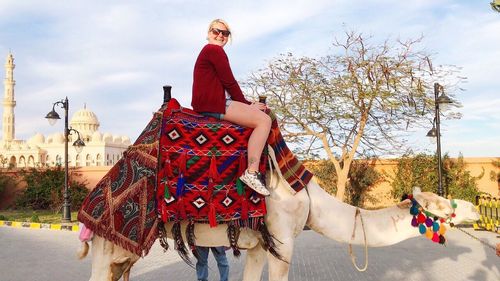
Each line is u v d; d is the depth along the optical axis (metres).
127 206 3.80
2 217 22.98
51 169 29.69
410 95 22.39
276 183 4.14
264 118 3.98
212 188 3.87
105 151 73.50
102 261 3.82
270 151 4.10
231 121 4.03
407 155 24.72
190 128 3.96
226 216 3.88
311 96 23.22
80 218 3.86
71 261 11.44
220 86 4.02
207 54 4.01
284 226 4.10
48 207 29.09
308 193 4.35
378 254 12.17
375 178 25.70
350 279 8.97
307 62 23.47
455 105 23.25
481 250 12.78
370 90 22.20
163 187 3.85
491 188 24.08
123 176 3.92
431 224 4.45
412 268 10.11
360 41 27.30
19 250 13.33
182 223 3.96
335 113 22.86
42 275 9.72
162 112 4.04
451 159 24.44
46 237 16.47
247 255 4.44
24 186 30.06
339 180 23.31
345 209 4.46
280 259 4.05
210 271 9.81
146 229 3.80
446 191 23.98
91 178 29.78
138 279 9.36
